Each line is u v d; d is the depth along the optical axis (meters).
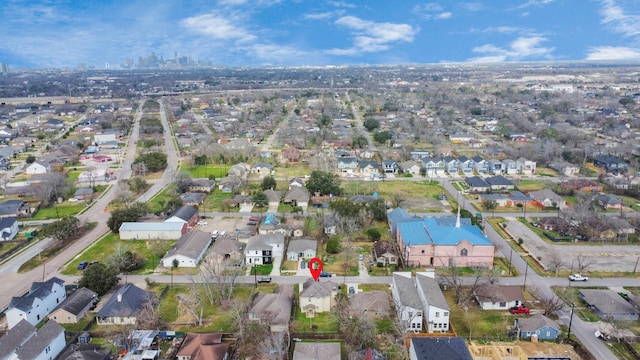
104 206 133.12
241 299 76.69
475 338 68.88
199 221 119.56
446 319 70.75
